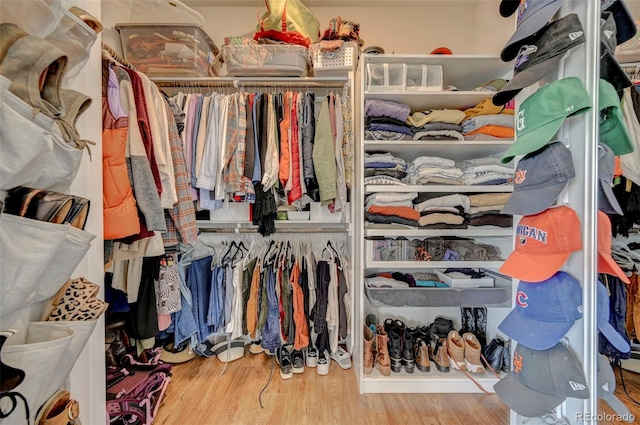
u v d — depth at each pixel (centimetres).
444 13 202
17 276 52
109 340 143
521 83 68
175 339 168
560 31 65
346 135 168
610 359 65
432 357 168
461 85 178
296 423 134
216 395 153
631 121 67
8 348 52
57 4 61
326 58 160
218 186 151
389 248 158
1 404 50
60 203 59
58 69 60
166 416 138
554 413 74
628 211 67
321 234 204
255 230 188
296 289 172
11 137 49
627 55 67
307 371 175
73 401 68
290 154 156
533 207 68
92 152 89
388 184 157
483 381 155
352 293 177
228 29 202
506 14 86
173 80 164
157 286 151
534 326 69
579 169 66
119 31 156
